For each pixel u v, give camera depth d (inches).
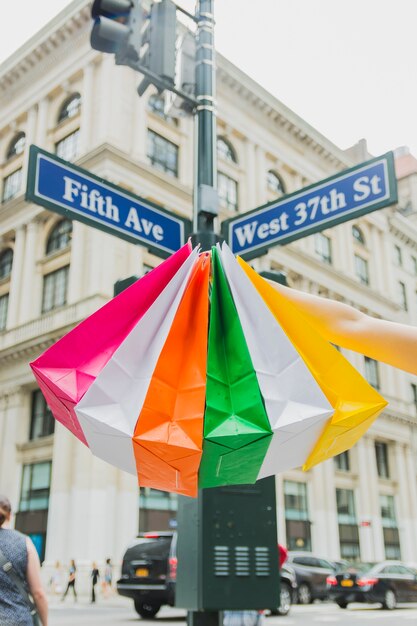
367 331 51.3
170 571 521.0
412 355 47.9
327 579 682.2
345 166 1459.2
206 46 169.5
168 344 57.4
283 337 56.9
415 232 1684.3
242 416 56.0
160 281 64.6
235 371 58.3
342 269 1379.2
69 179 147.7
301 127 1353.3
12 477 948.6
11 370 1018.7
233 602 113.9
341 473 1222.9
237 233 169.5
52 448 920.3
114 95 1027.9
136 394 56.1
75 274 956.6
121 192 157.3
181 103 164.2
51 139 1114.7
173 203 1032.8
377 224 1540.4
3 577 114.0
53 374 59.5
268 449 55.3
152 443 52.9
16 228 1118.4
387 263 1534.2
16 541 118.6
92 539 795.4
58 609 623.8
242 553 117.3
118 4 157.1
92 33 157.9
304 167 1366.9
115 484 840.3
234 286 61.6
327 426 55.6
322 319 56.2
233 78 1226.0
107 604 704.4
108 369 56.4
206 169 157.8
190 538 118.5
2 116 1240.2
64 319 943.7
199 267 63.5
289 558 749.9
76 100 1106.1
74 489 838.5
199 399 55.8
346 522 1199.6
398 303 1549.0
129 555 550.6
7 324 1064.2
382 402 56.6
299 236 155.8
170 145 1094.4
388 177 144.1
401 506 1331.2
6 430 987.3
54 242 1062.4
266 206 165.2
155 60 161.2
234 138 1234.0
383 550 1232.8
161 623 482.6
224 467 56.1
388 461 1373.0
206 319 59.8
